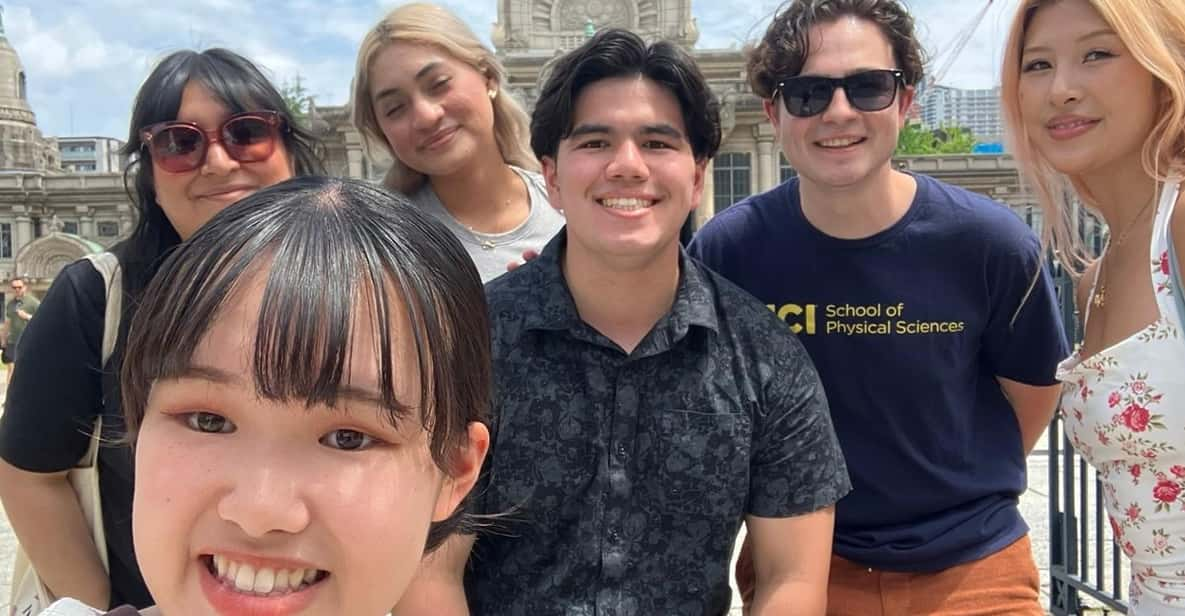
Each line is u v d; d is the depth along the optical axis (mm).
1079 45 819
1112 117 814
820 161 984
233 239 416
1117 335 842
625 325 849
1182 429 754
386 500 417
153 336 414
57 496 856
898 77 979
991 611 983
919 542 1003
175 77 911
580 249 835
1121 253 862
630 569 814
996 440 1070
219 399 399
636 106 797
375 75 1286
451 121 1271
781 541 843
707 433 814
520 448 815
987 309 1023
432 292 446
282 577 407
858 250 1017
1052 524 1661
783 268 1052
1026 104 879
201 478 396
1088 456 858
